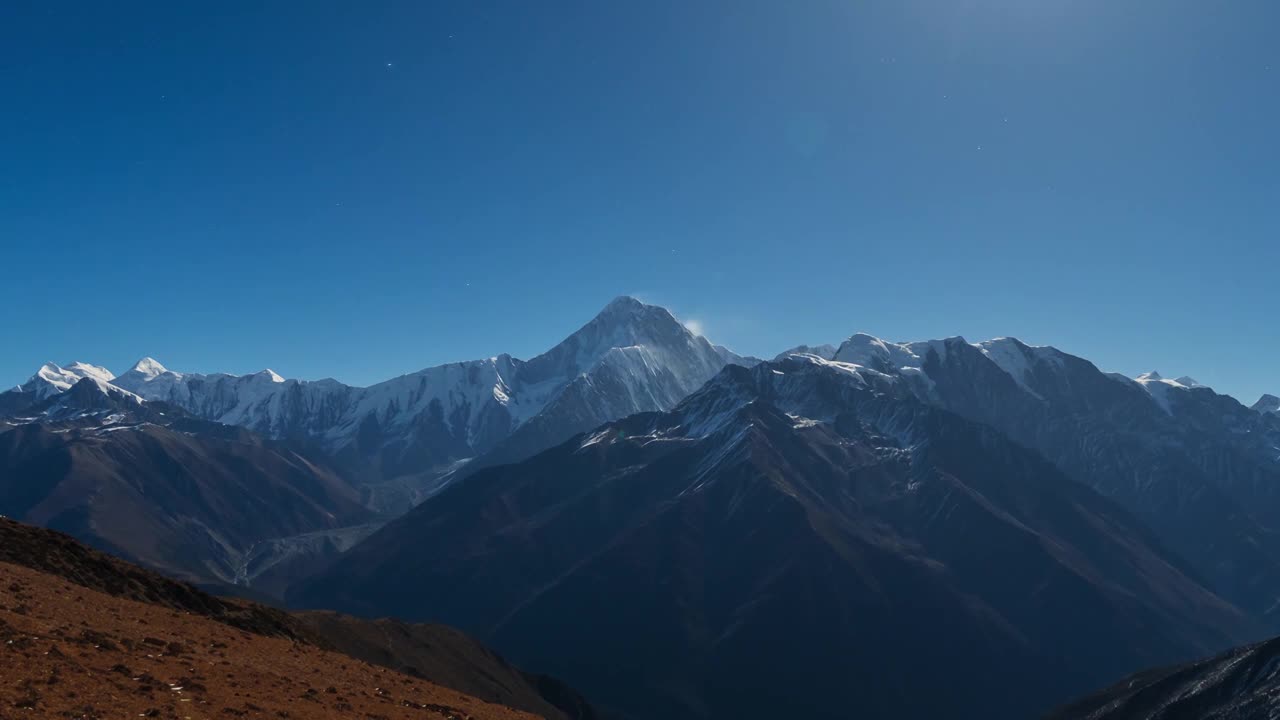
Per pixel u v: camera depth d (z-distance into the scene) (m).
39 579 55.66
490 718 54.75
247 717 37.12
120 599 60.22
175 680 39.78
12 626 40.31
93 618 48.97
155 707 34.94
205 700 37.88
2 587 49.00
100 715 32.41
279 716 38.66
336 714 42.28
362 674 57.75
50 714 30.94
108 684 36.25
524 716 60.53
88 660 38.94
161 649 45.94
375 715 44.50
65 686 34.31
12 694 31.80
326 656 61.72
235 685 42.06
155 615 57.25
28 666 35.44
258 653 53.84
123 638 45.19
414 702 51.66
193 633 54.50
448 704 55.62
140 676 38.56
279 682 45.66
